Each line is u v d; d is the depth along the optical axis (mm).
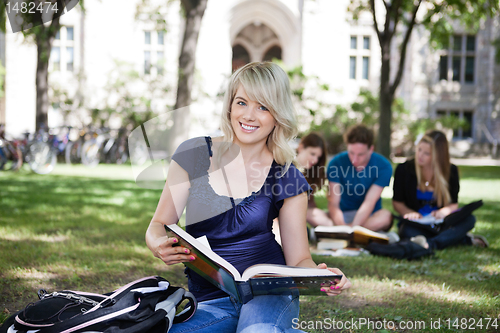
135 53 17547
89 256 3049
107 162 12258
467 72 19453
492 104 19266
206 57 17141
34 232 3729
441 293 2488
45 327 1242
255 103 1509
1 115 18484
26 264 2824
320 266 1474
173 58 17578
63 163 11969
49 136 10477
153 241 1439
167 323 1315
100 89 16422
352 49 18859
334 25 18703
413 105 19156
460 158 19031
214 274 1400
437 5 10734
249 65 1543
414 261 3166
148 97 16016
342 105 17188
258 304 1367
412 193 3734
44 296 1413
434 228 3484
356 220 3537
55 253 3086
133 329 1234
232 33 19141
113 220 4383
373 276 2777
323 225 3645
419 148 3689
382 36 11156
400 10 11656
